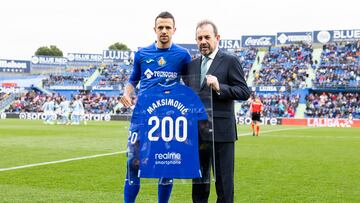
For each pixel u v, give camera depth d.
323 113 55.47
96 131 32.03
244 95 6.22
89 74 76.62
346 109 55.25
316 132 35.03
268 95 60.75
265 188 9.73
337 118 52.03
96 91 69.88
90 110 64.44
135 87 7.43
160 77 6.95
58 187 9.63
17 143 21.50
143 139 5.78
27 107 67.25
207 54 6.36
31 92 71.50
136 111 5.85
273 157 16.03
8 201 8.10
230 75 6.29
